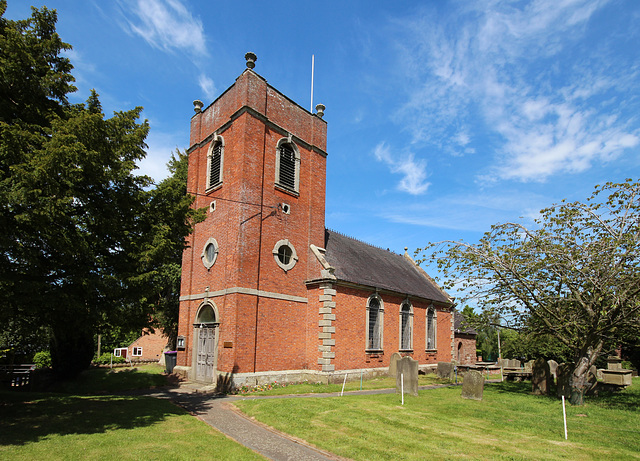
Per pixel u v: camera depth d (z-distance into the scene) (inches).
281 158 847.7
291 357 781.9
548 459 307.1
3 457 287.4
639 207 559.2
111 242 451.8
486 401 577.0
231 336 690.8
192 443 345.1
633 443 353.1
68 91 466.0
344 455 323.6
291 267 818.2
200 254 834.8
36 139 370.9
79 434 354.9
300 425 405.7
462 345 1385.3
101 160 386.3
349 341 840.3
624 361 1261.1
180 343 835.4
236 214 738.8
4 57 393.7
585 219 609.0
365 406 496.1
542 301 655.8
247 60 806.5
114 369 951.6
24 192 333.7
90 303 427.5
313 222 886.4
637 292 545.0
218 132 847.1
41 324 427.5
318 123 944.9
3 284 351.9
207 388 684.1
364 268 1001.5
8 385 658.8
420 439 358.6
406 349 1022.4
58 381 716.0
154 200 487.2
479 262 668.1
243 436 383.9
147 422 412.5
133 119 478.3
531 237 637.3
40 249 399.9
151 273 441.7
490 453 320.5
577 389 575.2
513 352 1403.8
